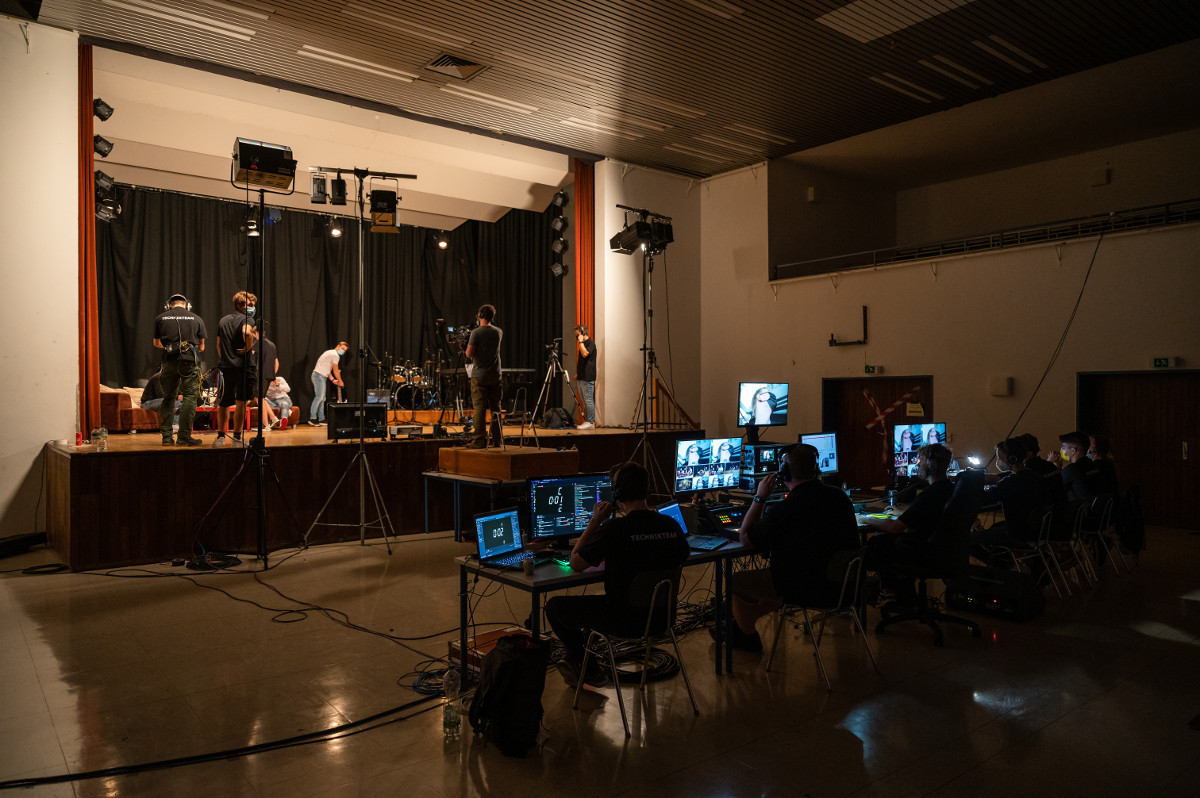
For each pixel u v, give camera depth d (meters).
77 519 6.23
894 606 4.82
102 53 8.21
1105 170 11.35
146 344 12.04
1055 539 5.61
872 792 2.77
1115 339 8.56
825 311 11.21
